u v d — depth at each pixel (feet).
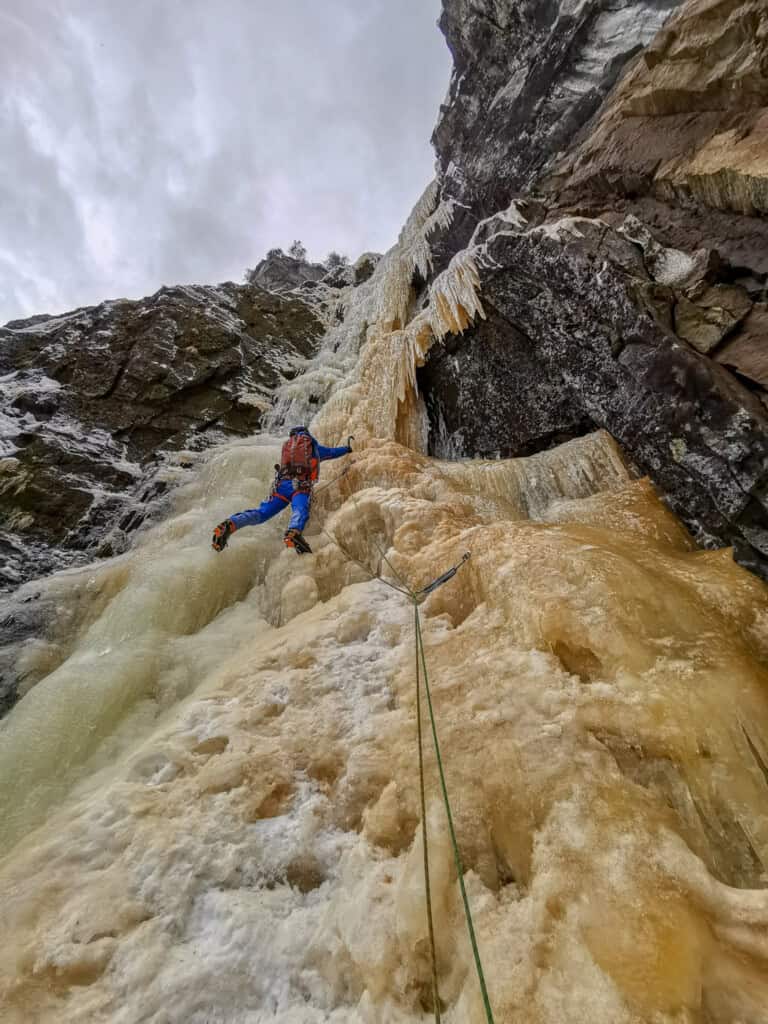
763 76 14.48
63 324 30.76
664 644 8.34
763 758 6.73
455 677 8.90
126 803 7.73
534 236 18.60
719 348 14.80
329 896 6.78
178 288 34.06
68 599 15.90
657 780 6.72
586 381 17.12
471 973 5.45
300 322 38.40
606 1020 4.58
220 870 6.94
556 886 5.64
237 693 9.84
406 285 32.68
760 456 12.35
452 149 33.14
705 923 5.09
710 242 15.92
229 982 5.94
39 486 21.48
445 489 16.07
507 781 6.90
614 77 22.06
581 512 14.40
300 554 14.94
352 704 9.14
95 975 5.89
